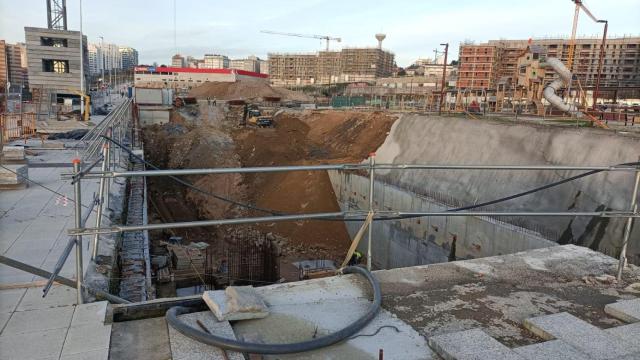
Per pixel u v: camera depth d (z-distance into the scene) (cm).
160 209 3125
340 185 3042
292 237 2725
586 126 2511
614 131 2047
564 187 1745
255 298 384
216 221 428
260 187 3450
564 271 498
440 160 2606
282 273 2233
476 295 430
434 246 2180
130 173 391
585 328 356
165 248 1909
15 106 3094
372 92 9319
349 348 331
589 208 1608
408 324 370
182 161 4103
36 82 4322
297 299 409
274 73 18550
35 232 819
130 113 3575
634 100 5934
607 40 10794
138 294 728
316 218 457
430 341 335
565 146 1966
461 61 10019
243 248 2236
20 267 445
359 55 16888
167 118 5403
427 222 2228
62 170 1423
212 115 5672
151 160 4256
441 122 2886
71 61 4341
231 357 307
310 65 18112
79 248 406
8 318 385
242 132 4603
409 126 3175
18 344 335
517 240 1716
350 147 3784
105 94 8719
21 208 983
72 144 2027
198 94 9456
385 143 3322
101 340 339
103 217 944
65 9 4450
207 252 2075
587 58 10994
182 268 1723
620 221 1468
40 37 4244
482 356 310
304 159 3566
